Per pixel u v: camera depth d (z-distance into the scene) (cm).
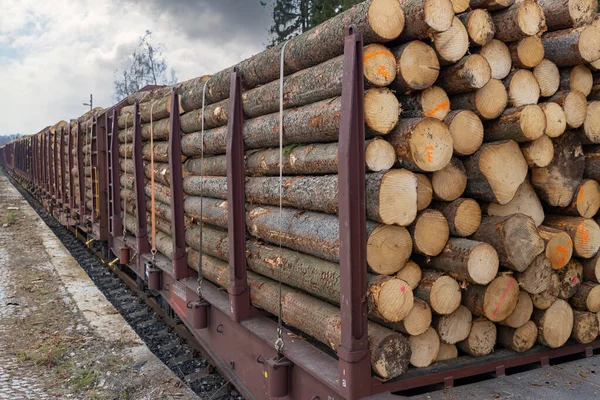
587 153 379
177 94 594
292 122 358
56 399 476
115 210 903
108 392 491
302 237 350
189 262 583
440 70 334
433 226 314
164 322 717
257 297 423
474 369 326
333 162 317
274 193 392
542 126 334
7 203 2303
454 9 327
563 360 382
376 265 296
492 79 333
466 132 323
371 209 293
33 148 2405
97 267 1109
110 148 941
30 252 1213
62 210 1495
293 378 353
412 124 296
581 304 373
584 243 362
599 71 390
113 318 729
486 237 326
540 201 374
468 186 343
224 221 471
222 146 483
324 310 336
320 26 348
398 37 313
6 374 529
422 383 308
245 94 440
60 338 643
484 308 321
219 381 522
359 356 287
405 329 303
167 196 644
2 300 812
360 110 286
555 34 369
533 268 333
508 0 338
